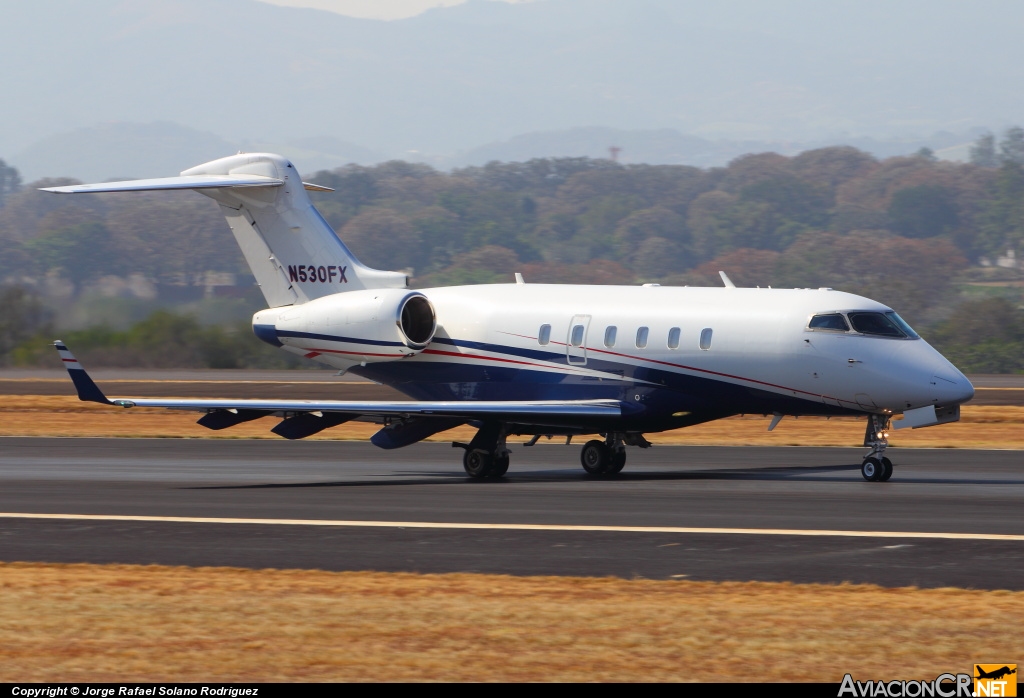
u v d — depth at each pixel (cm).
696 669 3766
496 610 4481
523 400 9700
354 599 4712
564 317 9538
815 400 8681
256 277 10912
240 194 10769
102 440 12206
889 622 4291
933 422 8481
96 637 4125
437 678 3675
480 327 9875
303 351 10550
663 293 9412
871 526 6506
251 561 5678
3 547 6059
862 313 8662
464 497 7862
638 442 9469
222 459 10462
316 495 8000
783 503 7450
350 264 10569
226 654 3916
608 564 5544
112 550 5975
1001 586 5031
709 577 5247
